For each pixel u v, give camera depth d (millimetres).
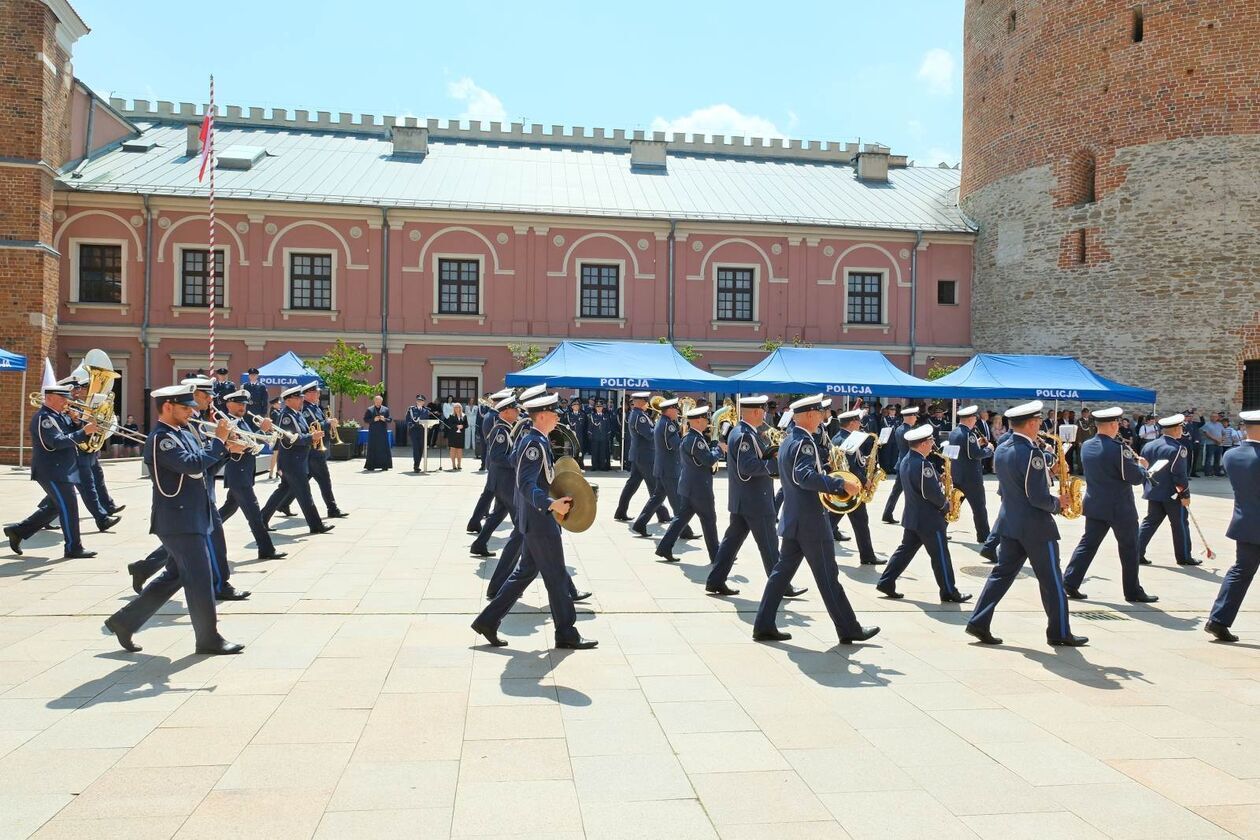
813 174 41094
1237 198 28047
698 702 6160
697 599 9375
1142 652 7645
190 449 7070
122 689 6238
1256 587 10594
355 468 25234
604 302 34281
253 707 5914
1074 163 31531
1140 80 29516
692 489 11266
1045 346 32375
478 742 5375
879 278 35781
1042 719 5926
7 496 17672
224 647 7102
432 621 8242
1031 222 32938
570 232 33906
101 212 31391
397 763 5047
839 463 9125
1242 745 5512
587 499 7332
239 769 4934
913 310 35562
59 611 8398
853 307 35656
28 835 4160
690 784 4836
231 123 39188
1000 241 34438
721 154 42500
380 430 24438
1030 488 7656
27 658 6934
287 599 9023
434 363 33156
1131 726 5816
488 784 4793
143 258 31625
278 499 13336
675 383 23766
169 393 7035
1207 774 5066
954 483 13156
